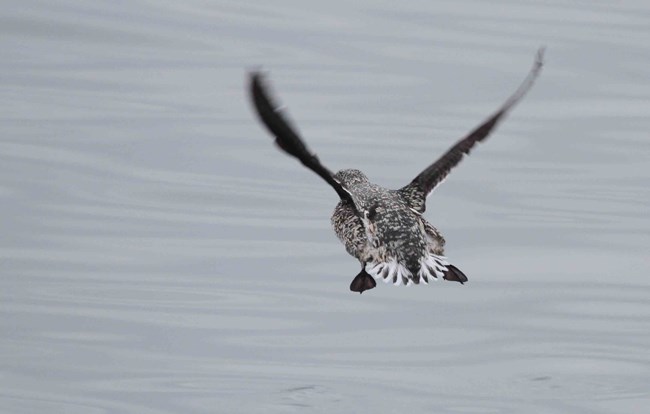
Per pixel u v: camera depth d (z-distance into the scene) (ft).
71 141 62.54
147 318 46.06
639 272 49.93
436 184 31.14
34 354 43.45
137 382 41.81
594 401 40.75
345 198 30.32
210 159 61.16
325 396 41.01
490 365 43.32
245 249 52.01
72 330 45.11
